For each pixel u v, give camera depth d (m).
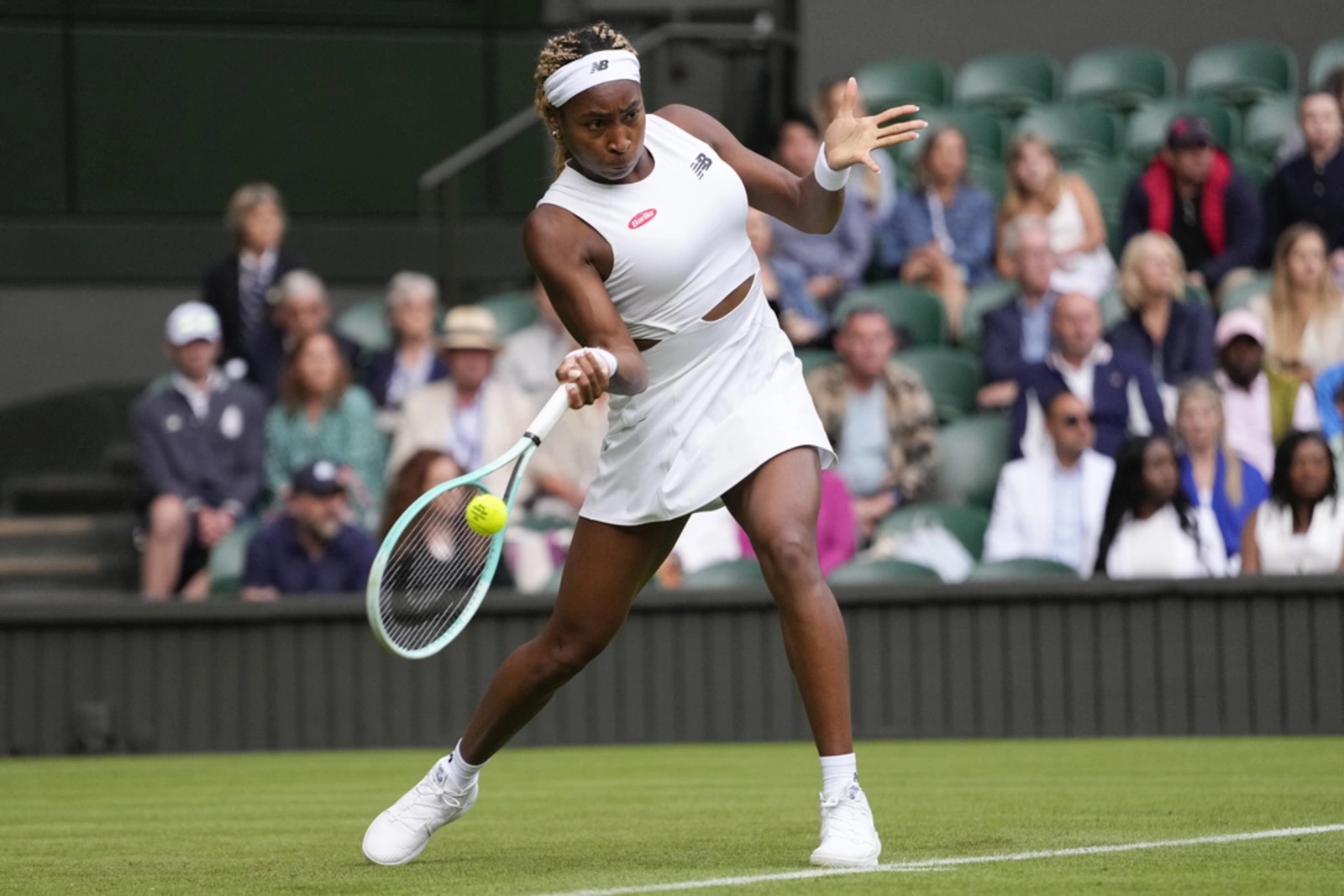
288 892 12.18
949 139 38.59
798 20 45.09
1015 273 36.62
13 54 42.03
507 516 12.77
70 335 41.44
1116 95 44.75
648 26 44.31
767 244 36.59
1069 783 21.08
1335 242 38.34
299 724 29.12
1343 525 29.55
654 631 28.97
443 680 29.09
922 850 14.01
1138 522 29.56
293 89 43.34
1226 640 28.55
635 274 12.90
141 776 24.97
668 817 17.95
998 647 28.75
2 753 28.81
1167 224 37.94
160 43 42.75
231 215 37.53
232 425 33.38
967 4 45.78
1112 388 32.53
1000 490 31.28
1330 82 40.12
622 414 13.30
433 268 42.41
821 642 12.62
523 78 44.19
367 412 33.62
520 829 16.89
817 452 13.25
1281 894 11.06
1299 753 24.94
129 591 35.59
